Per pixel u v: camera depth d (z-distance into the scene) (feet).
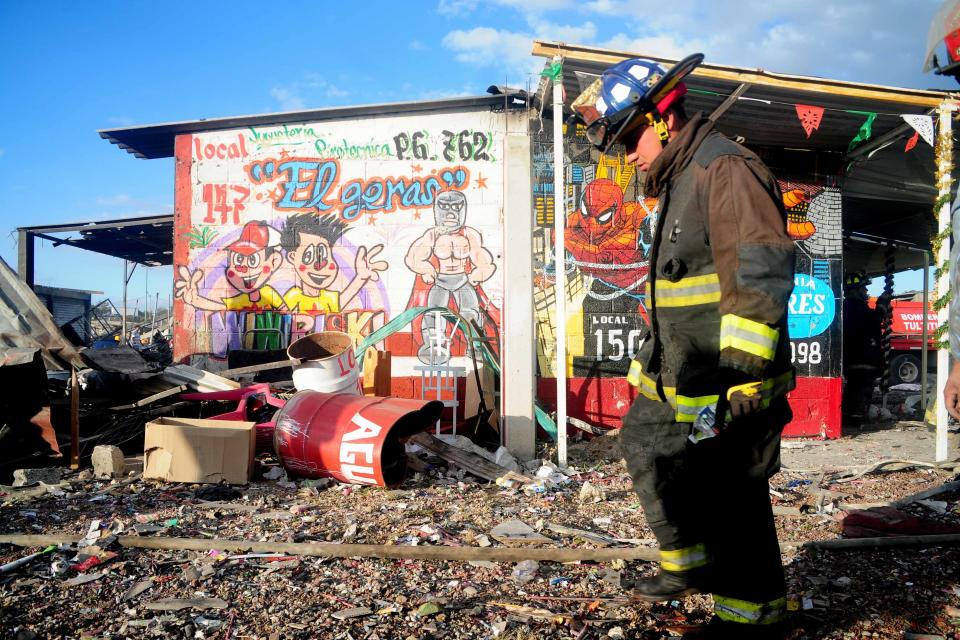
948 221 20.15
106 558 10.66
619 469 19.56
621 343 26.32
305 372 19.13
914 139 22.31
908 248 40.50
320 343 21.22
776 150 27.73
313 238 26.66
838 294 27.91
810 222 27.86
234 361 24.56
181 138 26.86
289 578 10.03
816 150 27.94
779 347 6.51
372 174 26.68
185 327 26.68
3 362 17.16
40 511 13.96
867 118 23.31
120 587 9.68
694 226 6.73
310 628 8.39
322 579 10.00
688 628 8.20
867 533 12.46
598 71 19.49
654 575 9.52
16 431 17.57
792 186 27.81
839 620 8.57
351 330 26.50
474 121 26.66
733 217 6.08
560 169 19.27
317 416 16.88
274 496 15.43
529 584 9.87
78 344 26.45
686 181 6.86
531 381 20.21
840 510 14.49
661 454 7.64
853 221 38.47
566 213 26.40
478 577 10.16
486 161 26.61
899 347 52.85
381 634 8.23
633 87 7.22
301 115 26.45
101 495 15.30
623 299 26.40
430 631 8.32
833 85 19.67
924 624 8.46
